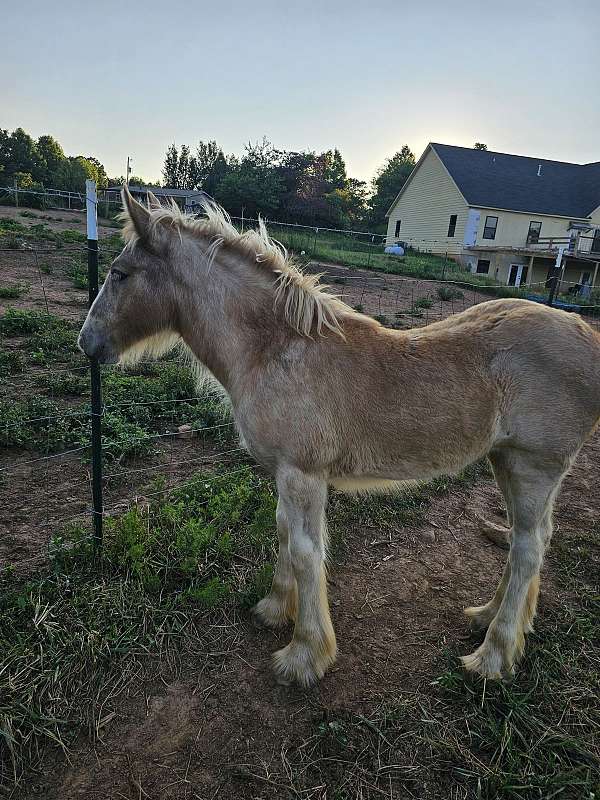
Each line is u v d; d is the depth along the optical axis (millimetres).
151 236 2693
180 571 3242
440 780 2256
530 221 32250
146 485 4309
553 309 2725
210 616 3033
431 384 2523
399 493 4336
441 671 2811
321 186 49812
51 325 8477
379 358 2559
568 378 2537
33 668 2520
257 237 2785
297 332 2584
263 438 2557
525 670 2840
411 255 32312
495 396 2566
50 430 4930
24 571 3168
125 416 5484
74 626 2768
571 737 2447
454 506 4477
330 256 24484
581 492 4930
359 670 2799
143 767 2232
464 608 3309
